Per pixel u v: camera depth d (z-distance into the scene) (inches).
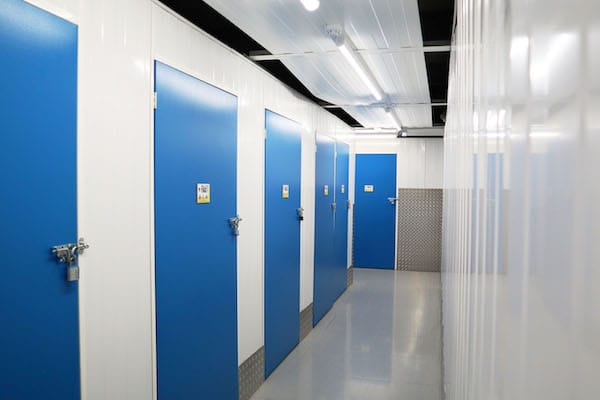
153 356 84.4
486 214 28.6
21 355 56.4
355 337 180.7
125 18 75.9
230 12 92.9
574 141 10.8
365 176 327.9
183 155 93.7
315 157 195.2
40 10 58.4
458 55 75.0
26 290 57.1
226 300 114.3
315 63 131.9
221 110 110.2
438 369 148.0
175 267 91.3
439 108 248.8
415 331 187.9
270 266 144.5
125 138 76.0
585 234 10.0
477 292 33.6
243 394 124.6
